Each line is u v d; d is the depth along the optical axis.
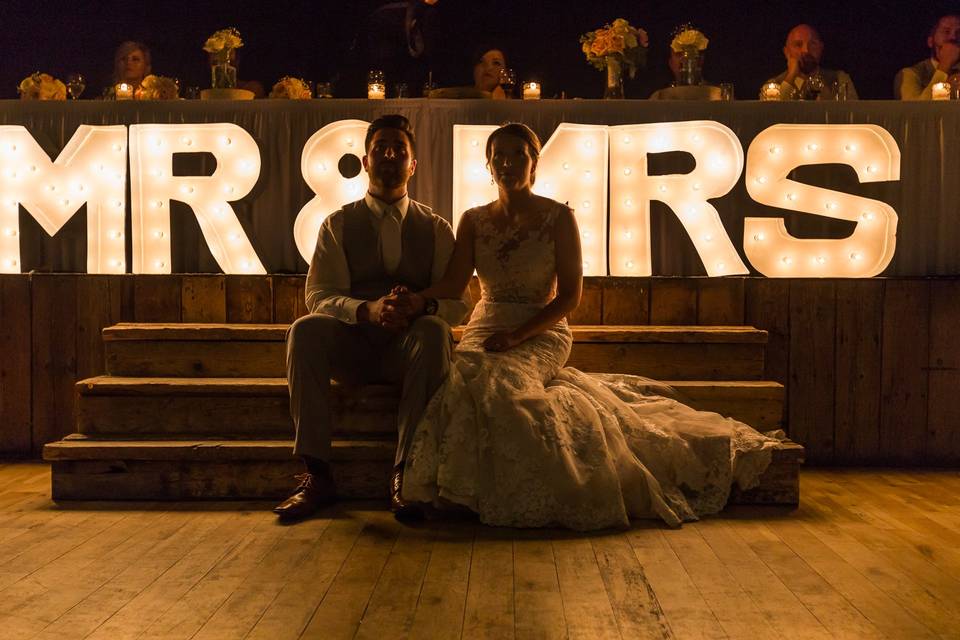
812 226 4.02
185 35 6.23
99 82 6.20
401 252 3.50
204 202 4.02
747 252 4.01
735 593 2.36
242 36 6.21
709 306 4.00
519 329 3.37
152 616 2.19
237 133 4.01
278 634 2.08
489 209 3.56
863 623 2.16
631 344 3.77
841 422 4.00
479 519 3.05
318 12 6.17
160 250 4.03
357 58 5.09
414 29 5.05
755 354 3.74
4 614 2.20
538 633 2.09
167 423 3.47
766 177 3.99
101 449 3.29
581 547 2.77
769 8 6.16
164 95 4.31
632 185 4.00
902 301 3.97
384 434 3.43
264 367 3.69
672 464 3.20
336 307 3.32
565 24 6.20
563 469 2.98
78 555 2.66
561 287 3.47
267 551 2.71
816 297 3.99
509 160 3.44
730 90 4.26
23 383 4.05
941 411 3.98
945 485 3.65
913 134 3.98
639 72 6.22
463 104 4.04
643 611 2.23
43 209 4.02
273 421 3.48
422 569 2.55
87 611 2.22
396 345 3.28
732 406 3.59
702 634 2.10
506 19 6.19
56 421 4.06
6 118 4.05
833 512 3.21
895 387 3.99
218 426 3.47
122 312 4.02
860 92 6.16
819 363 4.00
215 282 3.99
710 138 3.96
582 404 3.15
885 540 2.86
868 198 3.98
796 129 3.97
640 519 3.10
